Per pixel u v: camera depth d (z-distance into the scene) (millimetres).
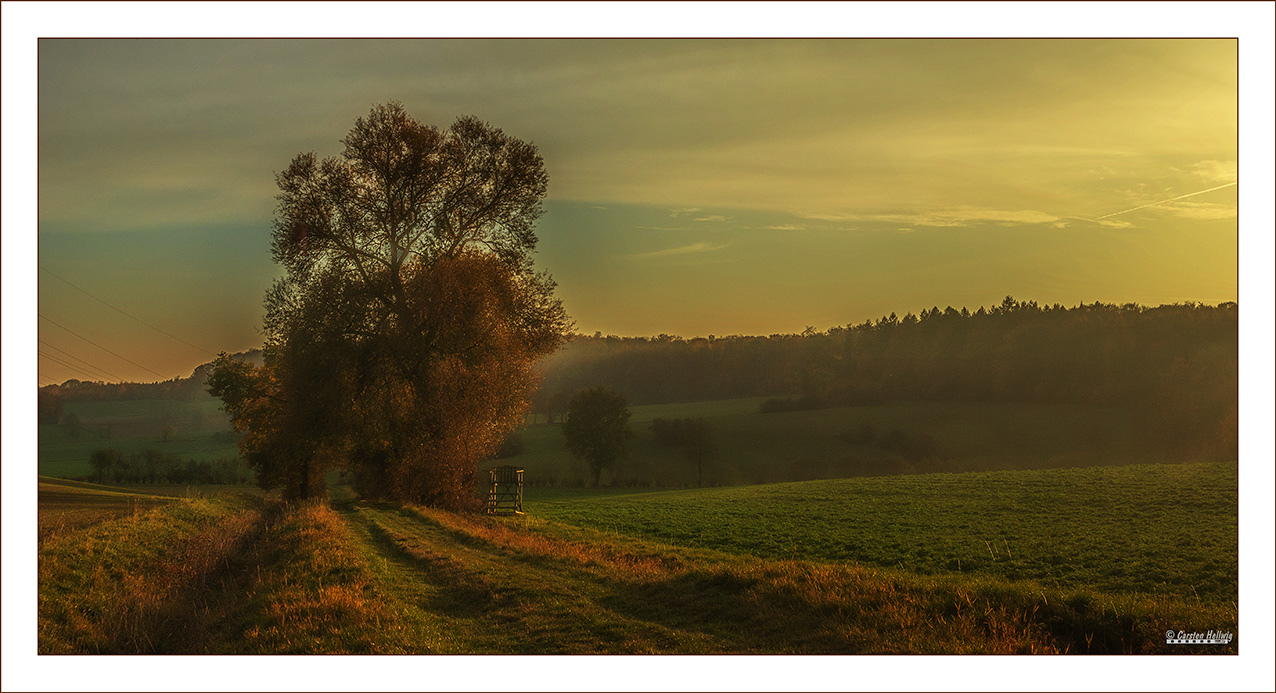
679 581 14773
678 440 114938
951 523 38062
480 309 40062
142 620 14555
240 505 42688
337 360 41219
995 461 98062
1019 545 29484
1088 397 101938
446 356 40031
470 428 38812
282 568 17703
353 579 15141
